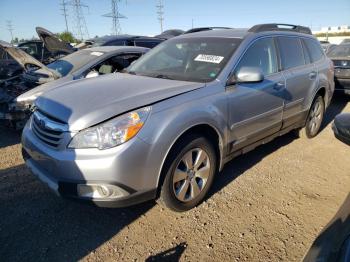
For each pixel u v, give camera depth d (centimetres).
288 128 441
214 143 315
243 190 346
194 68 342
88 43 945
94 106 258
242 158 430
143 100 263
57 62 593
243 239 270
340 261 129
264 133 382
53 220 292
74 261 244
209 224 288
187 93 287
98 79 343
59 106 271
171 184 277
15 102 487
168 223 289
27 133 295
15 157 433
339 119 216
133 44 923
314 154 448
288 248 260
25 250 254
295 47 440
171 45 401
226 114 312
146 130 249
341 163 420
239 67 335
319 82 476
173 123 262
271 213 305
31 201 321
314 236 274
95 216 298
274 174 385
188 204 300
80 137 243
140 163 247
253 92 342
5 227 281
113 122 242
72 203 318
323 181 370
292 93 414
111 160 235
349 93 742
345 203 177
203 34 400
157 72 357
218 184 358
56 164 249
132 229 281
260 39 373
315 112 501
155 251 255
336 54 800
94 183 240
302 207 316
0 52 630
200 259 247
